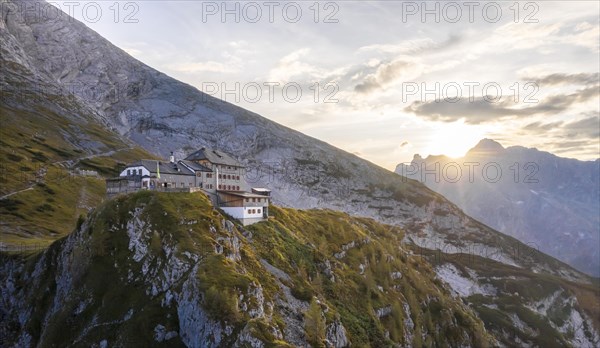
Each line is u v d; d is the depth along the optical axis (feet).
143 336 329.72
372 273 605.31
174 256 374.63
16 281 437.58
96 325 351.05
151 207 420.36
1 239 518.78
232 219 506.89
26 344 386.11
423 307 629.10
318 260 511.40
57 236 590.14
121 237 406.21
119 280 375.66
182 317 337.11
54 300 398.01
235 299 336.70
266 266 440.45
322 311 413.59
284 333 352.90
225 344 315.99
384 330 496.23
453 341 609.83
